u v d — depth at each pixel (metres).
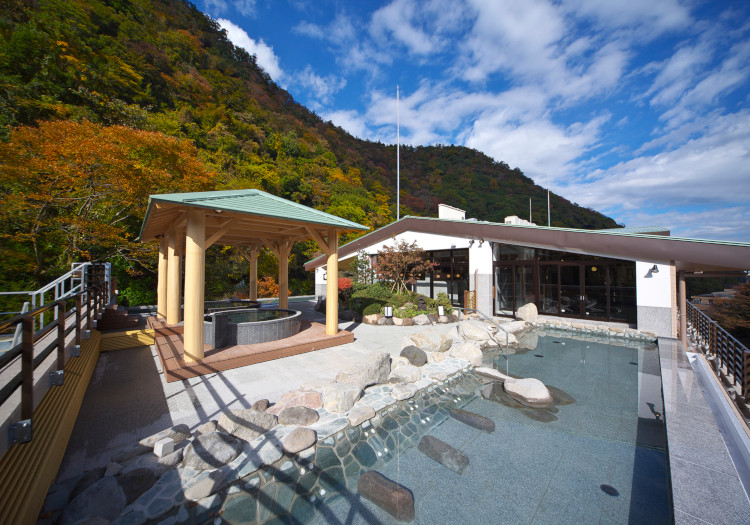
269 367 5.61
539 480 2.92
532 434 3.75
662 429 3.84
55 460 2.67
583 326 9.53
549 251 11.12
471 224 12.15
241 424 3.33
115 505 2.34
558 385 5.31
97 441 3.27
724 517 2.16
